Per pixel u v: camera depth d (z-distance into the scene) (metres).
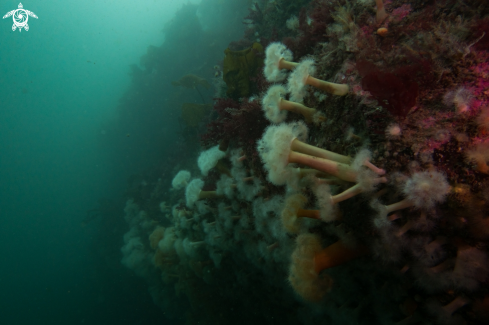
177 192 10.20
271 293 5.15
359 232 2.27
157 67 19.34
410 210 1.86
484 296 1.70
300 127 2.56
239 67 5.14
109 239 17.33
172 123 17.98
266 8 7.79
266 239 4.09
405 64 2.03
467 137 1.68
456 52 1.82
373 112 2.02
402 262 2.20
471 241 1.68
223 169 4.82
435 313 2.02
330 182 2.36
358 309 3.14
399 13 2.39
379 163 1.91
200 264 6.58
